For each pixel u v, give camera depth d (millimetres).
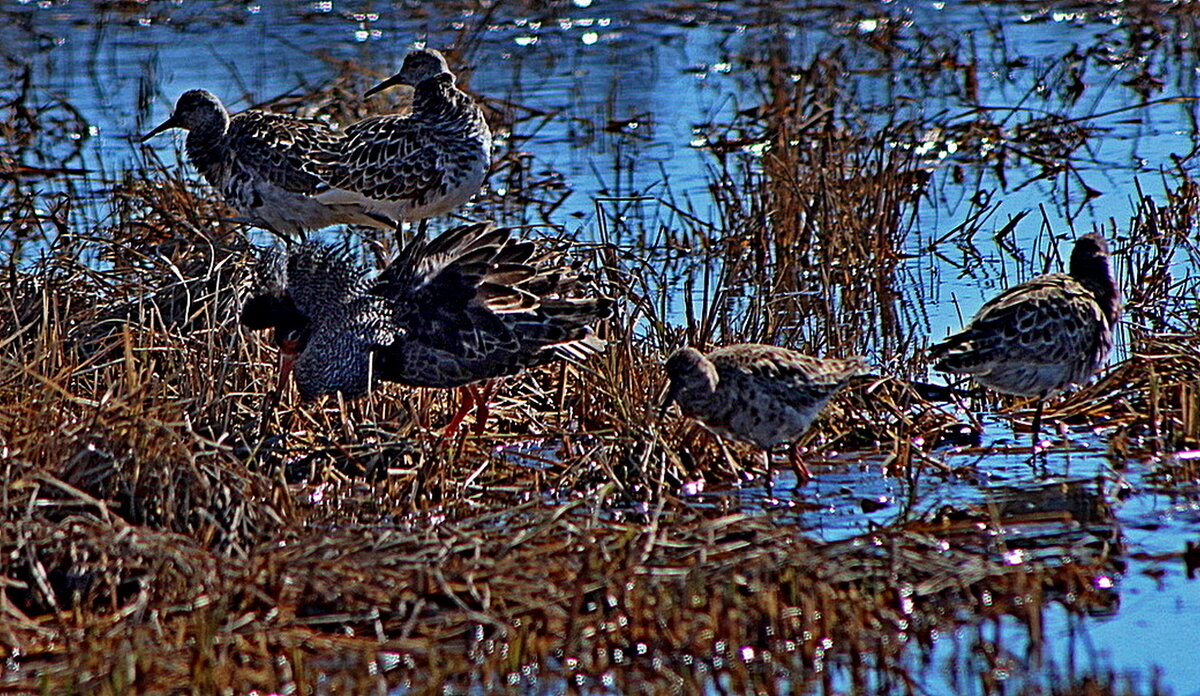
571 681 8953
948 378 14055
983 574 9969
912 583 9969
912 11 28547
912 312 15992
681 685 8898
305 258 12711
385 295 12844
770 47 25859
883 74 24703
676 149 21500
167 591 9734
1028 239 17953
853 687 8930
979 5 28875
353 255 13891
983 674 9008
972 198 19516
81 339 13648
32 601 9875
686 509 11344
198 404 12125
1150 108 22516
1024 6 28594
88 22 27891
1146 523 10977
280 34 26938
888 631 9422
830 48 26000
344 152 15883
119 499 10820
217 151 16438
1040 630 9344
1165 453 12180
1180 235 16672
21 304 14211
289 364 12758
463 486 11688
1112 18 27359
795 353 12062
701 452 12289
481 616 9344
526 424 13242
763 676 9016
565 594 9586
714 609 9289
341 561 9812
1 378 11680
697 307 16078
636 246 17641
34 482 10508
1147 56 24984
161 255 15445
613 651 9211
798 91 22047
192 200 17438
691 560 10086
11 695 8688
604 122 22438
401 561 9906
